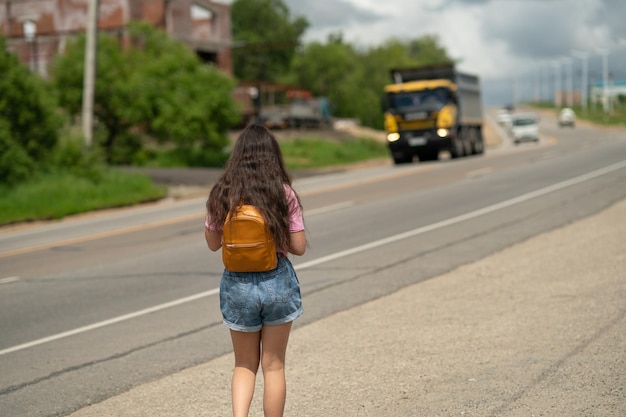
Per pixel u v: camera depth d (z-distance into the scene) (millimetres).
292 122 70938
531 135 67625
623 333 7203
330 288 10250
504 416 5355
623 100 181875
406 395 5934
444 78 41188
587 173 24656
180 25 60656
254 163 4605
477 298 9195
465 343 7285
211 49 65000
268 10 132625
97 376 6953
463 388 5996
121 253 14672
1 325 9266
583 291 9133
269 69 128750
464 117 41875
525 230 14242
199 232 17125
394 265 11633
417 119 38531
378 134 83875
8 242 18375
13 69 27438
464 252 12430
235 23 132625
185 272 12109
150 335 8336
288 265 4680
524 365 6473
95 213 24781
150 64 47750
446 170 31328
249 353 4773
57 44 57250
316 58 102188
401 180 27875
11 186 25438
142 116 46812
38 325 9164
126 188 27641
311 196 23906
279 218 4543
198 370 6969
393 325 8156
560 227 14289
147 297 10383
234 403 4699
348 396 6008
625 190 19188
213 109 47594
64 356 7707
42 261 14422
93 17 28844
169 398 6230
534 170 27641
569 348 6863
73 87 47062
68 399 6355
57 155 28109
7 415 6051
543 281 9875
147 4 58594
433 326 8008
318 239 14680
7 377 7094
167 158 47188
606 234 13094
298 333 8039
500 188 22031
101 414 5941
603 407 5406
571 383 5934
